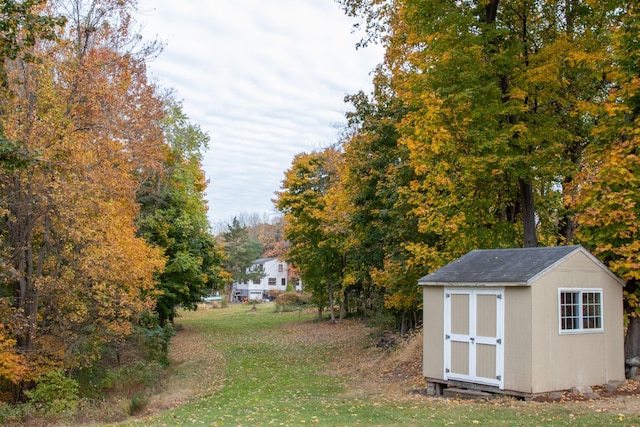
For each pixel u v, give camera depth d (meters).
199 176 37.16
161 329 27.19
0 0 10.84
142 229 30.30
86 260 16.64
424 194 20.14
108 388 19.33
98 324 18.58
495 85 16.81
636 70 14.48
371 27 22.00
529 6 18.72
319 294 48.56
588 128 18.48
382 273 22.83
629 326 15.28
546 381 12.43
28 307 17.05
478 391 13.38
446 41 17.03
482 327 13.34
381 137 24.16
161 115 23.98
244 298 91.56
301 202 43.22
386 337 27.94
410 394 14.82
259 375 22.17
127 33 19.86
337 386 17.89
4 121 14.55
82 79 17.66
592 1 16.14
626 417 9.91
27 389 17.16
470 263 14.64
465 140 16.98
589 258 13.52
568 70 18.11
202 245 38.31
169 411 14.71
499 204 19.56
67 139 15.94
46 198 15.89
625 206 13.22
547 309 12.62
